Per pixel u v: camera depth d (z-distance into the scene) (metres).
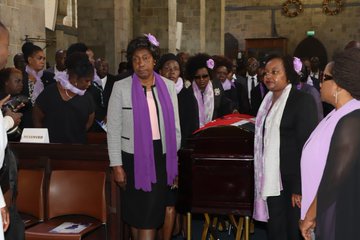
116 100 3.20
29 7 7.65
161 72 4.38
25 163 3.88
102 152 3.72
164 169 3.29
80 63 3.77
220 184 3.70
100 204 3.67
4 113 2.92
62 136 3.84
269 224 3.23
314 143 2.24
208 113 4.71
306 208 2.29
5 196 2.49
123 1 11.15
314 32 21.27
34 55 4.81
